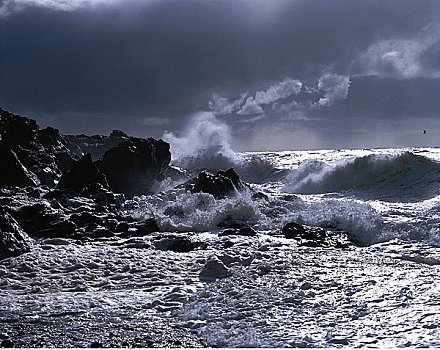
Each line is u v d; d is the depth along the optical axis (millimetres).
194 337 7031
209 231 16109
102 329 7410
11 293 9609
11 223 12898
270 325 7363
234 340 6734
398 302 7934
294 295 8688
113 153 25141
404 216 17594
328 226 16203
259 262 11445
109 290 9875
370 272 10148
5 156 21047
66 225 14398
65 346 6652
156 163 26547
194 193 19484
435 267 11195
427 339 6371
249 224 16781
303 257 11883
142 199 21734
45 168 25156
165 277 10641
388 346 6254
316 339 6664
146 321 7820
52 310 8438
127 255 12273
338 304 8125
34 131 27312
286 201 20016
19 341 6848
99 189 20000
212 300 8781
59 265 11367
